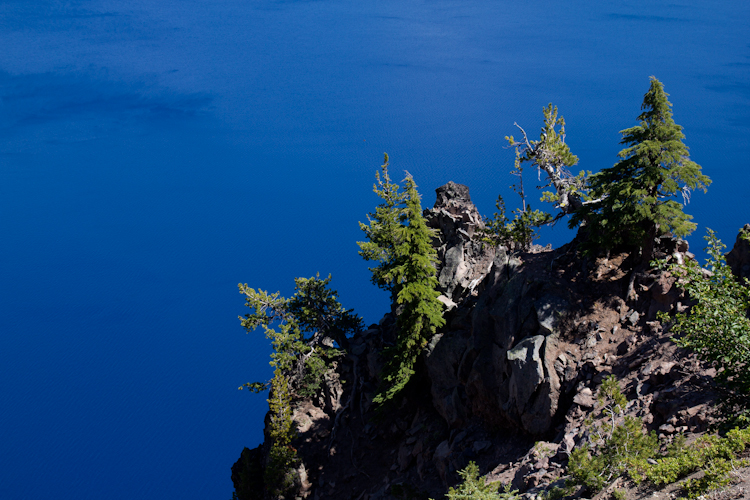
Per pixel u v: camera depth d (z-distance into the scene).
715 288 23.19
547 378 33.81
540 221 45.41
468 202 52.28
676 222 32.41
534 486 28.41
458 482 36.22
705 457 20.70
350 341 56.47
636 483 22.09
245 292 54.03
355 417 51.75
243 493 51.22
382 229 51.72
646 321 33.84
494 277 40.16
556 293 36.16
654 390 29.38
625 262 36.69
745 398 22.80
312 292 55.41
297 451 49.94
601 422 29.72
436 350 43.72
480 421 39.31
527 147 45.97
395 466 44.78
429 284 43.69
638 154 32.50
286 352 52.78
